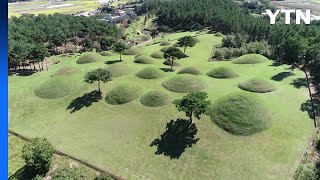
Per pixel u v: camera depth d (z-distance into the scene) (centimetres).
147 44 14488
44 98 8512
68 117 7606
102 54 12444
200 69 10100
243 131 6406
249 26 13938
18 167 5916
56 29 14462
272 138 6291
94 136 6794
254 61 10681
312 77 9019
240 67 10312
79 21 16388
